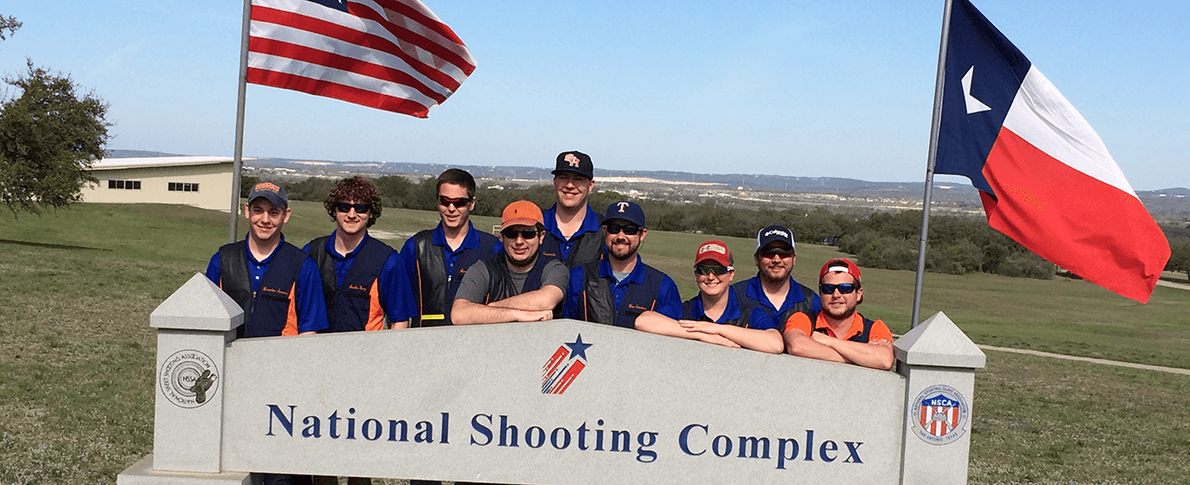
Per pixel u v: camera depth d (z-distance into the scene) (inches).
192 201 2970.0
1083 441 443.2
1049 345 1122.7
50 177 1512.1
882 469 150.1
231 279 180.9
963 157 274.1
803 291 204.2
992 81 272.8
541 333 148.9
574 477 150.9
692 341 148.6
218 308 147.1
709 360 148.6
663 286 186.9
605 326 148.6
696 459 150.3
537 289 172.9
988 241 3024.1
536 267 174.2
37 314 599.5
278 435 151.0
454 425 150.5
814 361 148.6
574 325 148.6
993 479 338.3
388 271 196.7
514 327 148.9
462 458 151.1
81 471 264.4
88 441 297.7
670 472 150.6
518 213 168.7
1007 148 270.5
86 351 482.3
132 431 315.3
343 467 151.5
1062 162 265.6
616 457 150.6
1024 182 268.7
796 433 149.5
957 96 275.7
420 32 297.7
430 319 209.3
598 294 185.2
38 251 1173.7
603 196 2427.4
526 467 150.9
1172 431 501.4
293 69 288.4
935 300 2000.5
